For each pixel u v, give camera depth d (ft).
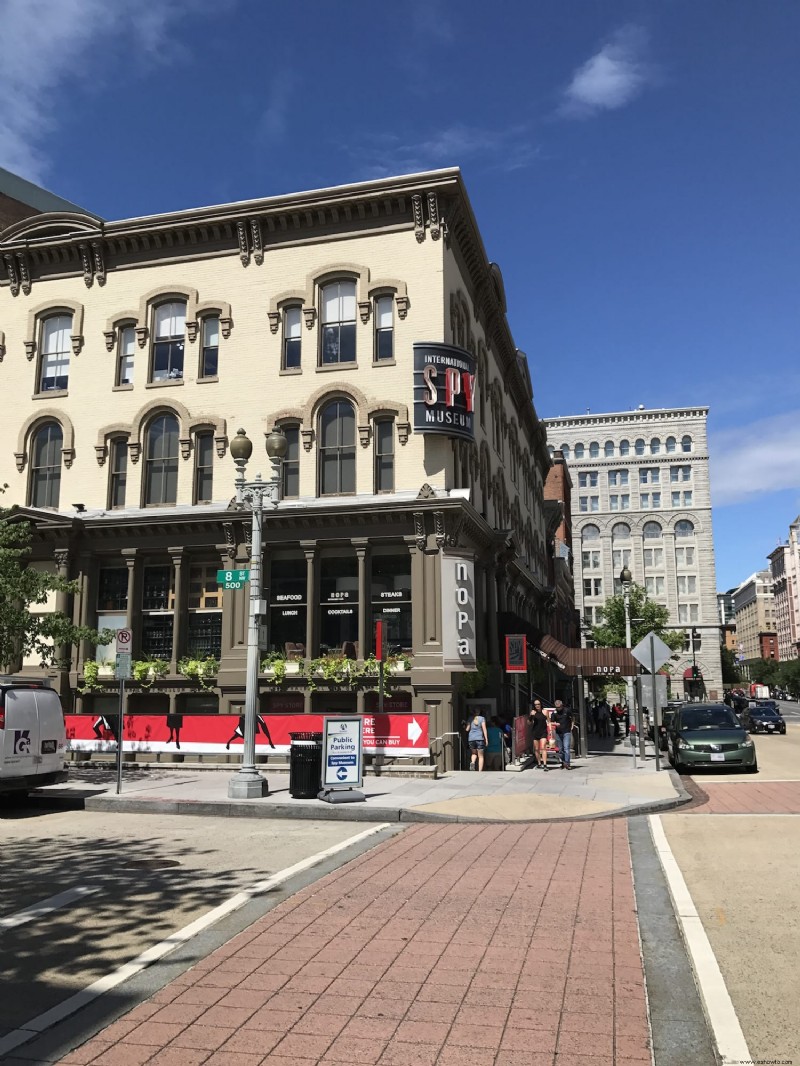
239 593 75.61
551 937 22.35
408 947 21.59
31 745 49.65
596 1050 15.53
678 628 355.77
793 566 604.49
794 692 474.49
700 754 69.36
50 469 84.07
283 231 79.82
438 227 76.02
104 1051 15.66
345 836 39.01
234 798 49.83
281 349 78.64
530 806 46.03
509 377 117.39
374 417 75.46
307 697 72.33
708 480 367.45
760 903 25.30
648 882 28.45
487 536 84.02
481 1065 14.99
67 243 84.53
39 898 27.12
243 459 55.06
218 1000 18.10
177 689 76.54
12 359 86.22
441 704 69.21
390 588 73.72
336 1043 15.94
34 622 63.26
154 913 24.99
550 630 166.40
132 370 83.15
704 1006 17.44
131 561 79.25
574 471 379.55
